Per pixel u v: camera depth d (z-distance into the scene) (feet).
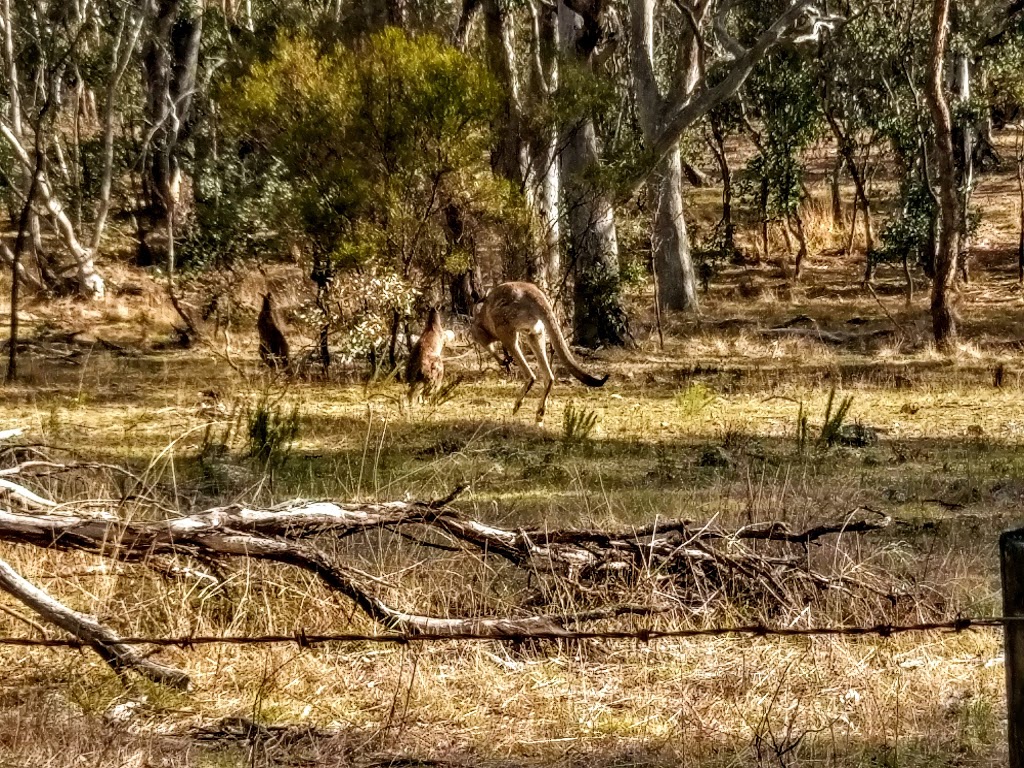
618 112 96.84
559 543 20.79
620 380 65.77
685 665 18.43
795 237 128.77
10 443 28.58
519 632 18.19
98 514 18.79
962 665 18.78
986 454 40.55
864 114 112.68
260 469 35.14
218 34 114.11
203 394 57.11
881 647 19.11
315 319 64.64
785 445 42.88
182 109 111.24
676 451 41.45
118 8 105.91
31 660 18.26
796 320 91.45
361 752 15.74
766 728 16.19
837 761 15.35
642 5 85.66
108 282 101.09
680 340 84.02
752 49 81.30
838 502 28.76
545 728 16.56
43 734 15.39
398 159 62.28
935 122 73.56
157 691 17.15
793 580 20.79
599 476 32.94
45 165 94.94
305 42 64.75
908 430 46.85
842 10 108.37
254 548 18.62
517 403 51.44
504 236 67.51
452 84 61.72
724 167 119.34
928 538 26.32
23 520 17.97
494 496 32.07
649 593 19.86
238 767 15.02
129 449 39.63
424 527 23.82
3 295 94.94
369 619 19.24
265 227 83.56
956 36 108.47
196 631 18.79
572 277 83.10
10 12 101.76
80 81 109.91
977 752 15.62
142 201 127.03
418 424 47.78
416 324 69.10
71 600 19.49
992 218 136.05
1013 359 72.02
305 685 17.65
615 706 17.35
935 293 75.46
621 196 76.33
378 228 62.54
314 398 56.54
